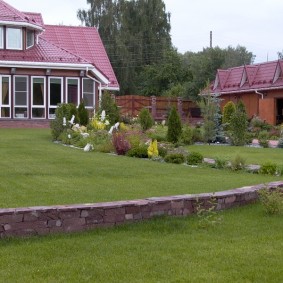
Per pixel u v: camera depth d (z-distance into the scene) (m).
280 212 7.35
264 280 4.60
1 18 27.50
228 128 23.47
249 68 37.12
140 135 17.48
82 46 33.81
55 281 4.51
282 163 13.59
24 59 27.72
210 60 49.56
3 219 5.68
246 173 12.02
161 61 54.81
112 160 13.49
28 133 22.05
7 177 9.97
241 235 6.20
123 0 57.34
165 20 58.53
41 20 32.25
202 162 13.62
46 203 7.32
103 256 5.24
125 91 55.50
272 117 34.06
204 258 5.22
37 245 5.54
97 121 21.23
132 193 8.36
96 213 6.24
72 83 29.17
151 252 5.40
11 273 4.70
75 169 11.39
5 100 27.97
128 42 56.28
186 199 7.02
